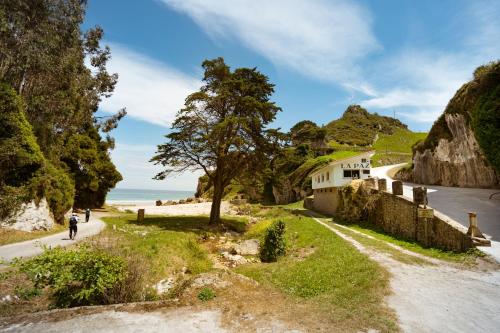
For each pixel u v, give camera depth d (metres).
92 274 8.64
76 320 7.16
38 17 28.75
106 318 7.29
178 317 7.39
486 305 8.20
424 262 13.03
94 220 33.78
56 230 25.36
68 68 31.66
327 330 6.70
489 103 23.33
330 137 123.12
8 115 22.86
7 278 10.15
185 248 19.66
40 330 6.61
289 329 6.77
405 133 139.38
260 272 14.91
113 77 47.25
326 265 13.99
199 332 6.60
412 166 44.25
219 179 32.34
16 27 26.97
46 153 33.00
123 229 25.95
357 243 18.12
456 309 7.91
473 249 13.34
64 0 30.89
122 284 9.27
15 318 7.26
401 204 20.44
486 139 23.53
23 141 23.48
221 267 17.48
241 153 30.39
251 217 41.75
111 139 54.16
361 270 12.05
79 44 35.53
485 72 25.45
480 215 19.00
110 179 53.84
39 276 8.62
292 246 21.16
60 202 28.14
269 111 30.62
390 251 15.39
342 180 37.44
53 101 31.56
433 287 9.67
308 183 58.94
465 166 32.66
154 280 13.02
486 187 29.83
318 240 20.88
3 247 17.58
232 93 30.25
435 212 17.05
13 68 27.84
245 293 9.27
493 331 6.71
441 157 36.88
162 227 27.80
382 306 8.12
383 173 53.53
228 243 24.41
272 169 35.84
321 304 8.58
